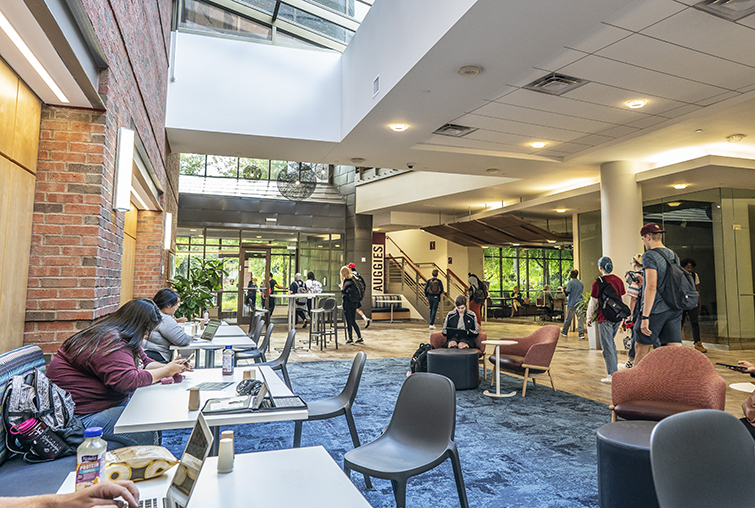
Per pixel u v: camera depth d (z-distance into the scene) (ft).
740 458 5.81
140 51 16.84
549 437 13.92
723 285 32.65
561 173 34.40
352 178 54.24
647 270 15.01
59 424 8.11
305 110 27.48
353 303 36.50
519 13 14.16
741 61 17.06
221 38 26.99
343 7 29.66
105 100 11.99
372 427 14.75
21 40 8.98
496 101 21.25
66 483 5.26
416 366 22.34
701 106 21.44
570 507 9.56
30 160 11.28
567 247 52.19
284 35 29.12
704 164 26.48
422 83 19.15
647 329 15.01
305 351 31.60
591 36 15.56
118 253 14.70
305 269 52.47
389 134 25.81
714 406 10.66
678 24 14.71
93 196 11.96
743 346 32.73
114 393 9.48
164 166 26.58
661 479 5.28
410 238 65.10
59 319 11.56
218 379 10.44
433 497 10.00
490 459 12.17
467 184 42.47
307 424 15.07
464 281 60.34
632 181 30.94
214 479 5.33
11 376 8.33
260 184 52.01
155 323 10.36
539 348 19.11
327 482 5.26
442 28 15.55
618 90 19.75
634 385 11.80
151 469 5.47
